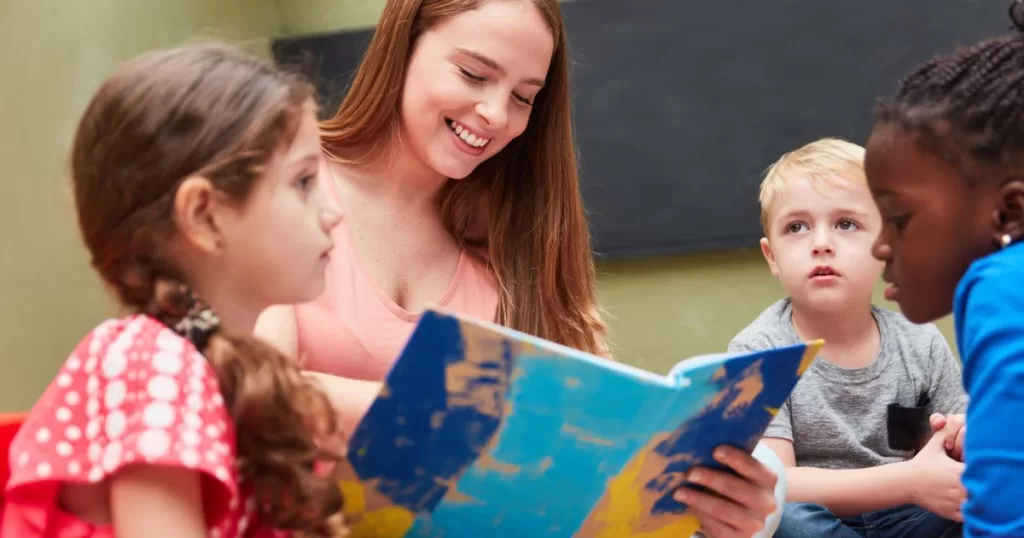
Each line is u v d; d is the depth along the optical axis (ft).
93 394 2.91
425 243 5.52
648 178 11.55
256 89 3.05
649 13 11.44
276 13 12.38
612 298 11.63
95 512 2.94
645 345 11.44
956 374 5.68
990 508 3.03
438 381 3.07
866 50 10.94
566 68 5.35
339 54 11.91
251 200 3.00
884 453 5.54
